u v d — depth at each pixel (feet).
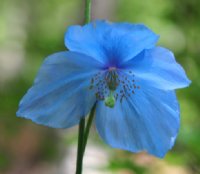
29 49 4.57
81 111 1.69
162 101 1.69
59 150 4.09
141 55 1.66
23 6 6.12
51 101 1.66
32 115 1.65
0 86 4.32
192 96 2.66
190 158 2.23
